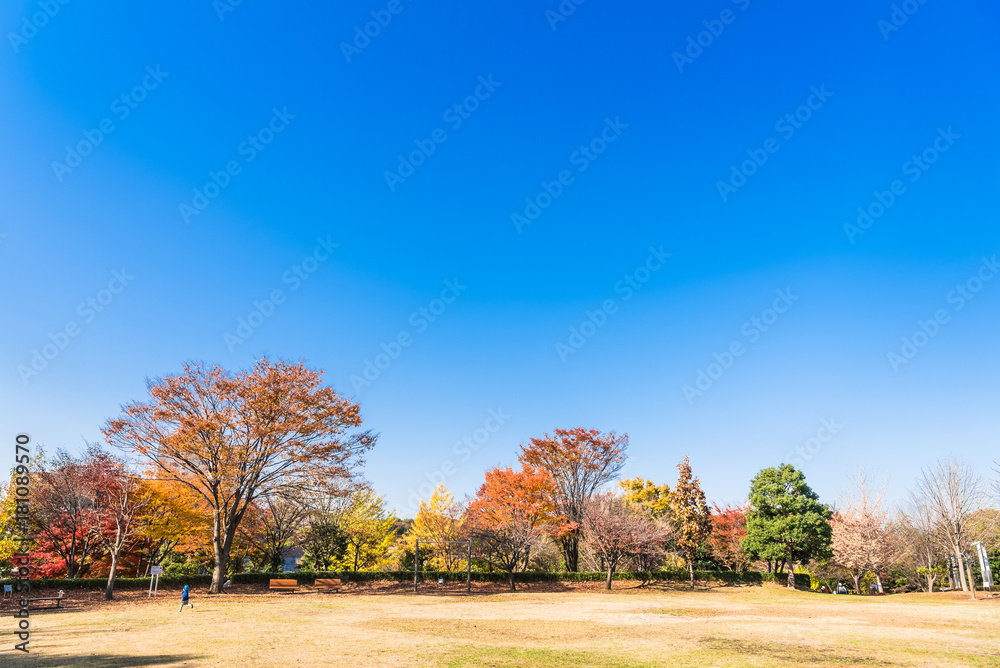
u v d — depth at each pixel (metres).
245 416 33.19
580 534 45.47
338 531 42.88
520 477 44.69
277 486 34.62
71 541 34.78
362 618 22.62
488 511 43.78
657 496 53.62
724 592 37.97
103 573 38.12
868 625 21.41
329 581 36.25
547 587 39.53
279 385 34.03
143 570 40.53
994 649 16.06
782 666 13.49
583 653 15.08
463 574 41.41
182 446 31.17
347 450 35.69
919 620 23.05
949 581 46.12
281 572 37.88
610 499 45.84
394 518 46.47
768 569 46.59
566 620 22.67
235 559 42.53
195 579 34.72
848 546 40.78
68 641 16.33
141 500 30.97
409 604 28.66
